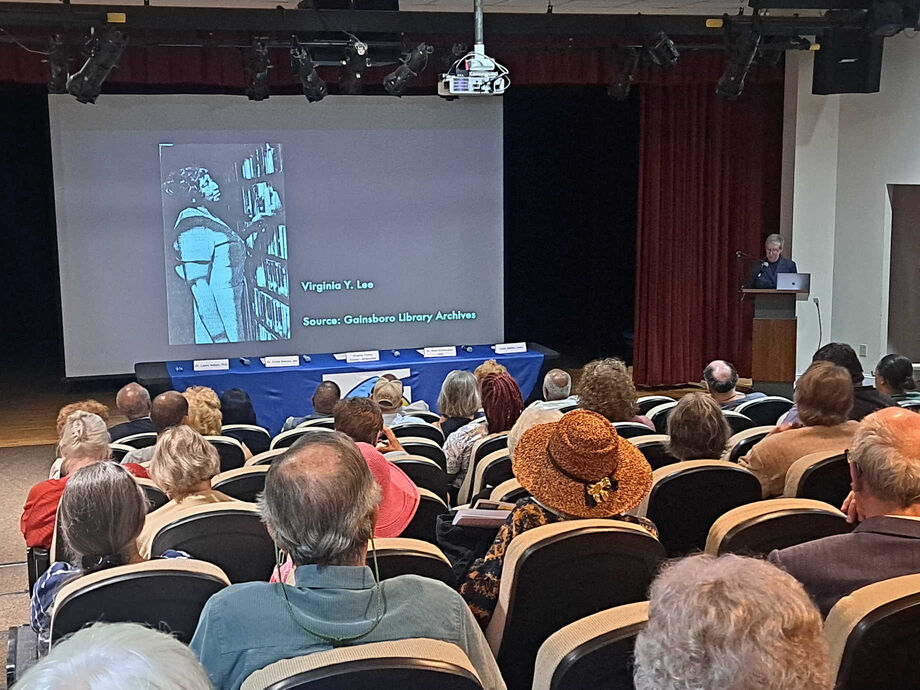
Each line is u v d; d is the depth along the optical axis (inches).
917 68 351.6
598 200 475.5
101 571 86.9
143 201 370.6
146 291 375.6
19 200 511.2
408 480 116.7
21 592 192.7
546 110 461.4
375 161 387.9
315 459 67.5
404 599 67.9
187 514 111.7
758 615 41.3
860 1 313.4
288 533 66.1
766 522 97.0
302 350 391.5
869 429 87.0
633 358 435.8
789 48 320.8
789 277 346.0
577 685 68.1
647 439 152.1
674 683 41.3
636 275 415.8
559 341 495.8
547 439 99.1
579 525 89.4
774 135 408.8
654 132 400.5
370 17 286.4
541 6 335.6
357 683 57.7
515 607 88.6
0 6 260.2
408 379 354.0
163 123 368.2
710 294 418.3
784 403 217.0
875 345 380.5
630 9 343.3
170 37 299.3
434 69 345.4
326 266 389.1
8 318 520.7
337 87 378.0
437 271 400.2
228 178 375.6
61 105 360.2
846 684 68.1
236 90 370.9
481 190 400.2
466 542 112.0
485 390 181.9
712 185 409.7
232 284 381.1
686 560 46.9
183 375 332.8
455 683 58.9
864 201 380.8
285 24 282.0
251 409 255.4
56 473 154.2
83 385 410.3
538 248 480.4
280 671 58.9
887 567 80.0
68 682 34.7
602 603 90.9
